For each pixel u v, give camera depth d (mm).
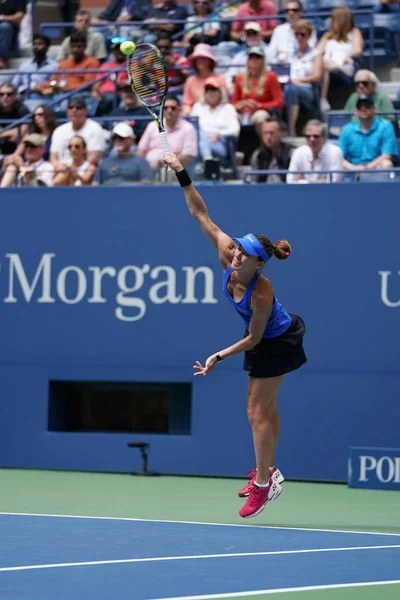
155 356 28531
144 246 28672
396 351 26969
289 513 21969
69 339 29172
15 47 43594
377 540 18391
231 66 33688
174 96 32844
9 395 29578
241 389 27922
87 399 30219
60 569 14961
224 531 19125
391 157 30094
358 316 27219
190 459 28312
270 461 20203
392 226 27047
